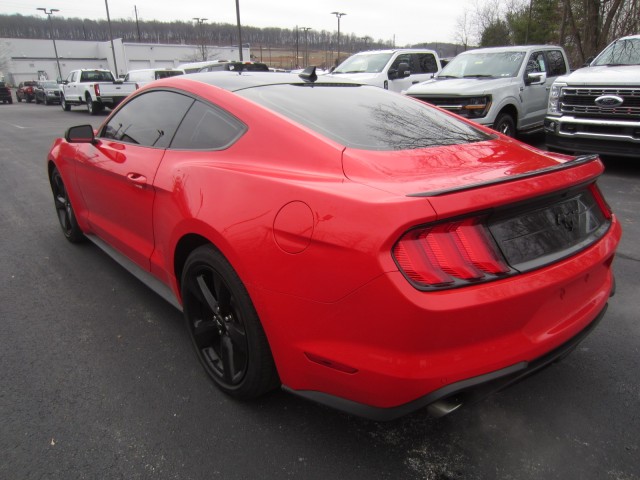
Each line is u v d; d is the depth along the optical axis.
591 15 14.58
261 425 2.25
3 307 3.40
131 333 3.06
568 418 2.28
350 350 1.77
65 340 2.98
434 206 1.64
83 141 3.56
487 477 1.96
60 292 3.63
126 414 2.32
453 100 8.40
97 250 4.48
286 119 2.35
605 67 7.47
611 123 6.66
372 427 2.24
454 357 1.71
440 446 2.12
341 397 1.88
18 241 4.75
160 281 3.06
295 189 1.94
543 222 1.95
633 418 2.27
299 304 1.87
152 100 3.17
